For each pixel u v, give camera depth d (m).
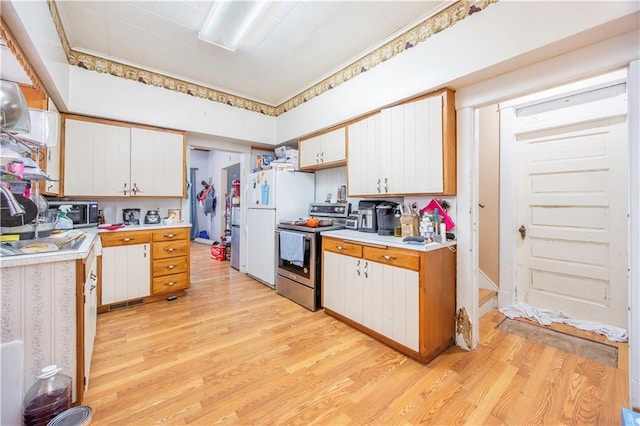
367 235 2.50
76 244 1.65
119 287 2.80
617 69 1.50
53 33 1.97
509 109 2.88
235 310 2.83
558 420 1.40
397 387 1.65
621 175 2.36
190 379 1.70
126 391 1.58
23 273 1.24
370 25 2.28
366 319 2.29
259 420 1.39
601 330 2.33
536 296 2.82
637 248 1.38
